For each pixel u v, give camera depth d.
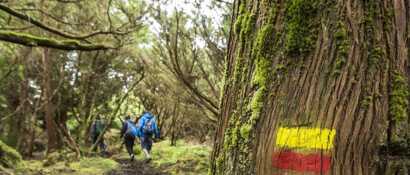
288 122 1.89
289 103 1.91
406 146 1.80
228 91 2.21
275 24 2.01
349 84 1.84
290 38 1.95
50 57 18.61
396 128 1.81
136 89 22.31
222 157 2.16
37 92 21.31
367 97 1.82
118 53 17.03
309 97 1.88
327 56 1.88
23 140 20.27
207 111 10.88
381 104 1.82
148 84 12.98
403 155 1.81
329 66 1.87
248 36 2.13
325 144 1.81
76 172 12.66
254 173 1.96
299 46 1.92
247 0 2.19
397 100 1.83
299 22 1.94
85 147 20.06
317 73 1.88
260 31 2.06
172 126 21.02
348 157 1.79
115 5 9.64
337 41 1.87
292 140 1.86
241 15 2.20
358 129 1.81
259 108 1.98
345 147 1.80
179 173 12.17
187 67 8.52
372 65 1.85
